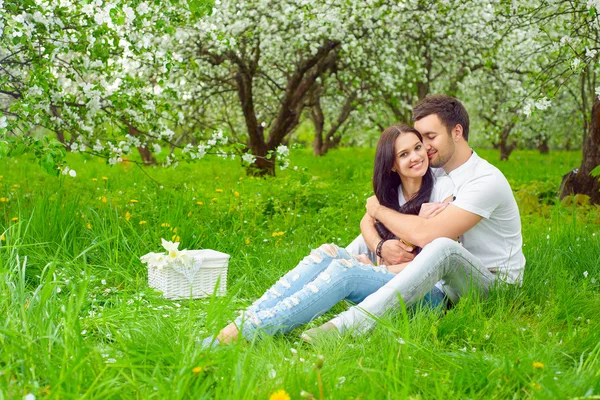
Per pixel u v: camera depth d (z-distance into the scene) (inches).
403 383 87.0
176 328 118.0
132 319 123.1
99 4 205.6
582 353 102.7
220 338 107.5
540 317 129.1
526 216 269.7
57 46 214.4
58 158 184.4
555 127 835.4
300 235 217.9
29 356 90.0
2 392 80.8
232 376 87.3
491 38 422.3
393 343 98.3
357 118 669.9
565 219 251.4
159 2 225.6
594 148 307.6
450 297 134.1
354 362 98.2
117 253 163.6
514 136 815.1
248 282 157.8
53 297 118.7
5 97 239.8
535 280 148.9
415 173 135.6
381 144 137.9
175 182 372.2
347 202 281.6
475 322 119.0
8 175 354.9
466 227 133.2
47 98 222.2
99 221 183.3
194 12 236.1
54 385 83.8
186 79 422.9
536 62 429.1
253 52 461.1
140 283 156.9
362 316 114.6
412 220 134.6
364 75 484.1
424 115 137.9
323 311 118.8
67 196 252.5
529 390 90.0
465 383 93.1
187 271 148.5
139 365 91.0
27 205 218.7
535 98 276.4
